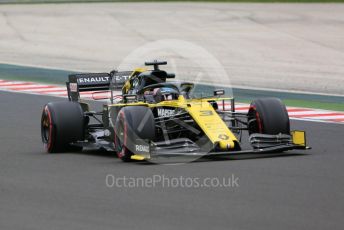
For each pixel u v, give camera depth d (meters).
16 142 48.38
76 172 36.88
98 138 43.88
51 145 43.47
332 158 39.44
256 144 39.34
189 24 131.00
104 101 68.12
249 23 131.12
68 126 43.06
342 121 56.41
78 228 26.38
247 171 35.69
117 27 128.88
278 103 40.91
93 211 28.72
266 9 152.38
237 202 29.59
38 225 26.92
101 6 163.62
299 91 73.56
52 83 80.75
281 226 25.94
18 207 29.78
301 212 27.83
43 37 119.44
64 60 98.19
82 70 89.94
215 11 150.25
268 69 87.94
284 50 102.44
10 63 96.44
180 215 27.77
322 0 168.38
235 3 167.25
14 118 59.19
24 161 40.97
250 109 41.34
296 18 136.50
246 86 76.94
